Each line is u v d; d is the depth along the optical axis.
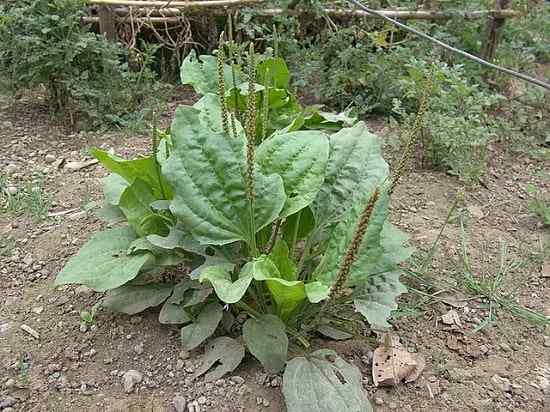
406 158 0.56
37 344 0.58
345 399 0.49
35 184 0.84
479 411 0.54
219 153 0.54
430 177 0.92
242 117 0.68
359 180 0.59
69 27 0.97
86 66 1.03
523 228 0.82
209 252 0.58
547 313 0.67
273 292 0.52
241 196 0.54
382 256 0.57
